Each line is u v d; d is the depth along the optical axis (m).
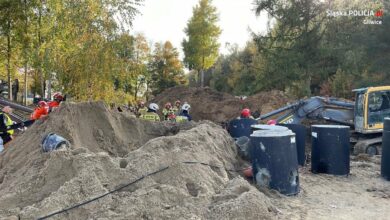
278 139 8.24
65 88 16.83
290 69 32.41
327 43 32.41
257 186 8.32
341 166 10.46
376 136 15.90
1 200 5.96
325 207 7.70
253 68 38.41
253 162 8.50
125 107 20.84
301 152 11.55
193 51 43.69
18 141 8.94
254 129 9.79
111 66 16.23
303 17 32.69
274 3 33.84
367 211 7.55
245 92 39.22
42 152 7.50
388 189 9.36
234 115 26.94
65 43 17.06
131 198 6.03
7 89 23.59
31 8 20.78
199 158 7.52
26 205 5.98
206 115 28.41
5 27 21.50
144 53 33.03
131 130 10.22
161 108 30.69
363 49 28.83
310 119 16.91
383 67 27.44
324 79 34.72
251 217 6.18
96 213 5.72
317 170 10.66
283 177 8.24
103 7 16.48
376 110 15.51
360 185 9.64
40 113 10.73
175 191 6.34
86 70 16.03
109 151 9.09
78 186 6.00
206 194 6.62
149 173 6.62
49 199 5.73
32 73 29.00
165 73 51.34
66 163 6.43
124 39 16.64
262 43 34.75
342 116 16.53
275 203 7.66
